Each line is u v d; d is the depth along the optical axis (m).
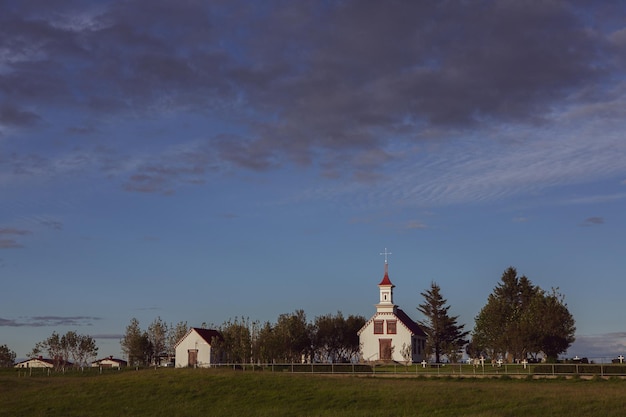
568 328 96.31
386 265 110.50
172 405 58.91
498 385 61.56
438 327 138.75
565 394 54.44
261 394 61.00
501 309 108.88
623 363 72.75
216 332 109.44
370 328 108.00
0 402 63.31
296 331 109.00
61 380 81.12
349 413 52.62
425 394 56.88
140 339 115.75
